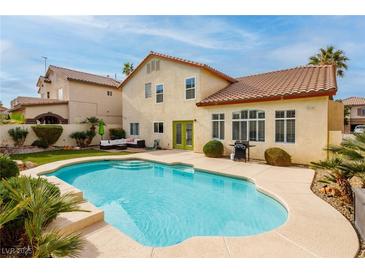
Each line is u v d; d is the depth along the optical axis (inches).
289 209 232.7
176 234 226.5
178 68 725.3
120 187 382.3
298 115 472.1
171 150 729.0
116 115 1115.9
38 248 107.7
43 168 439.8
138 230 234.8
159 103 796.0
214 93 702.5
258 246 166.4
